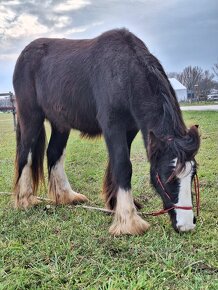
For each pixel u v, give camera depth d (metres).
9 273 2.53
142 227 3.23
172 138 2.83
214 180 4.79
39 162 4.34
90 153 7.50
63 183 4.34
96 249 2.83
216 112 15.55
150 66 3.27
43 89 4.16
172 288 2.26
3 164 6.86
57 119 4.14
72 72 3.85
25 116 4.32
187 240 2.94
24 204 4.07
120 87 3.33
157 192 3.00
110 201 3.74
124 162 3.34
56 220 3.59
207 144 7.41
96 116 3.67
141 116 3.23
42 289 2.29
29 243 3.02
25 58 4.39
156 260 2.61
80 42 4.12
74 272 2.49
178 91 43.94
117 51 3.47
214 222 3.33
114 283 2.27
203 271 2.46
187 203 2.79
